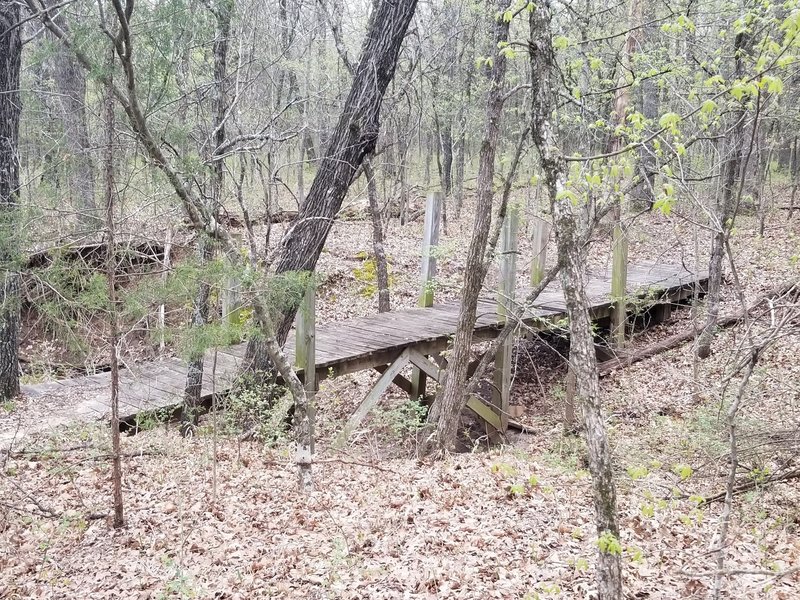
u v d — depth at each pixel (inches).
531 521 219.9
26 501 243.0
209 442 309.3
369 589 178.5
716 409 310.0
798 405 303.0
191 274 217.6
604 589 135.6
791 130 586.2
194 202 235.1
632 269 560.4
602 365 444.8
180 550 207.6
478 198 307.3
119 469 223.6
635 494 245.9
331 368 329.1
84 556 208.5
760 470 229.5
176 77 238.1
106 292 207.0
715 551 155.1
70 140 243.4
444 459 309.4
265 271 263.9
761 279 496.7
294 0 488.4
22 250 208.5
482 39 637.3
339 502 243.6
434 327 396.2
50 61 384.5
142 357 379.9
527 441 384.2
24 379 382.0
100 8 186.2
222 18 231.6
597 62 226.5
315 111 695.1
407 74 551.8
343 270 593.6
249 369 321.1
